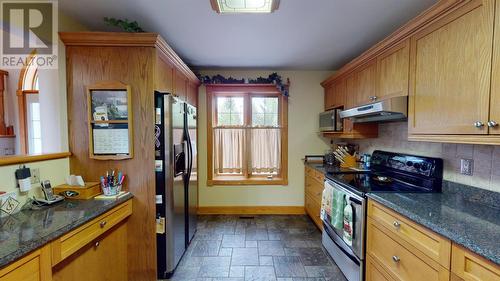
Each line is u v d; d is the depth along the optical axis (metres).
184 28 2.29
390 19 2.12
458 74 1.33
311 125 3.84
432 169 1.90
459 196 1.69
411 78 1.74
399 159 2.34
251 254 2.59
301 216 3.75
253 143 3.84
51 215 1.44
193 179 3.04
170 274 2.19
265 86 3.75
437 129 1.48
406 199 1.63
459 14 1.31
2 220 1.36
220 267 2.35
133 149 2.03
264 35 2.46
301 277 2.19
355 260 1.97
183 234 2.56
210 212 3.82
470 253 1.00
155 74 2.02
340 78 3.16
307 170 3.65
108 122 1.99
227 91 3.75
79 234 1.39
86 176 2.03
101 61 1.98
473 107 1.23
